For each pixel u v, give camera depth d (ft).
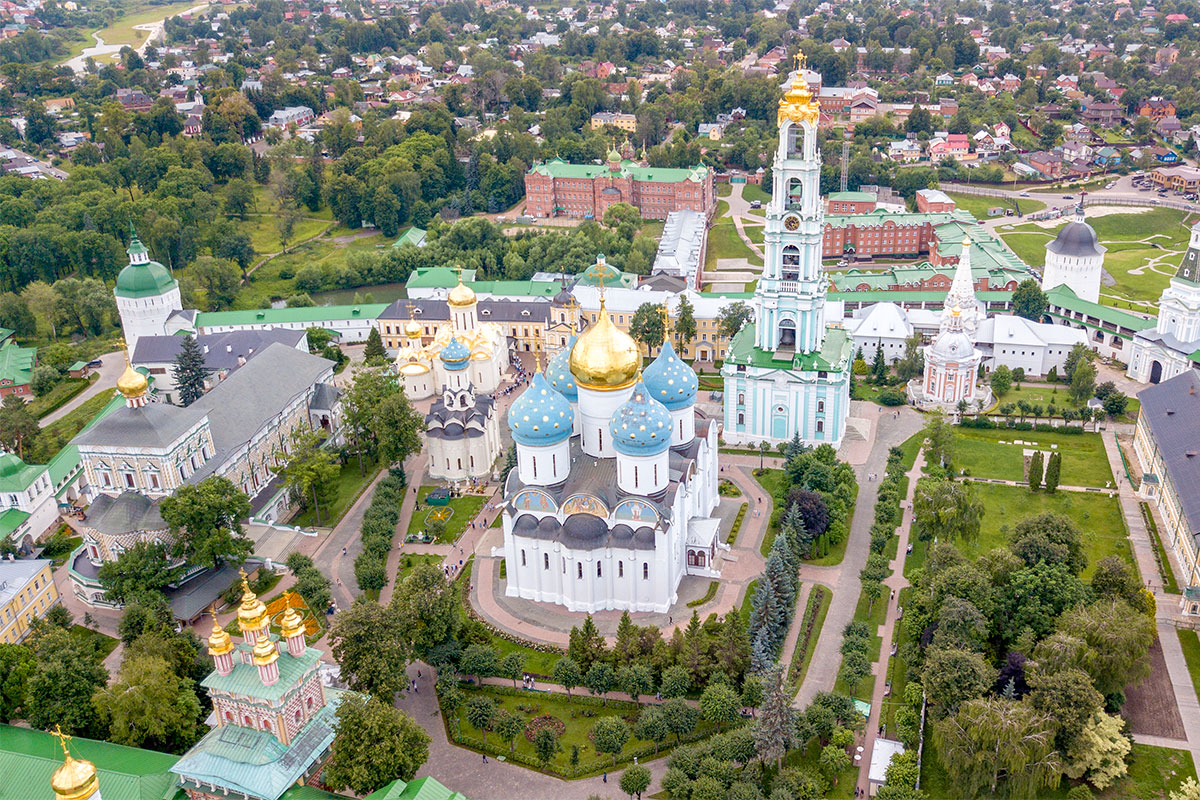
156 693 451.12
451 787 447.83
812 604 567.59
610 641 536.01
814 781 423.64
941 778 442.91
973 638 489.67
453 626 523.70
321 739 431.43
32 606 562.66
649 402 543.80
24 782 405.80
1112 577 520.01
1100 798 425.28
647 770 438.81
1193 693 486.79
